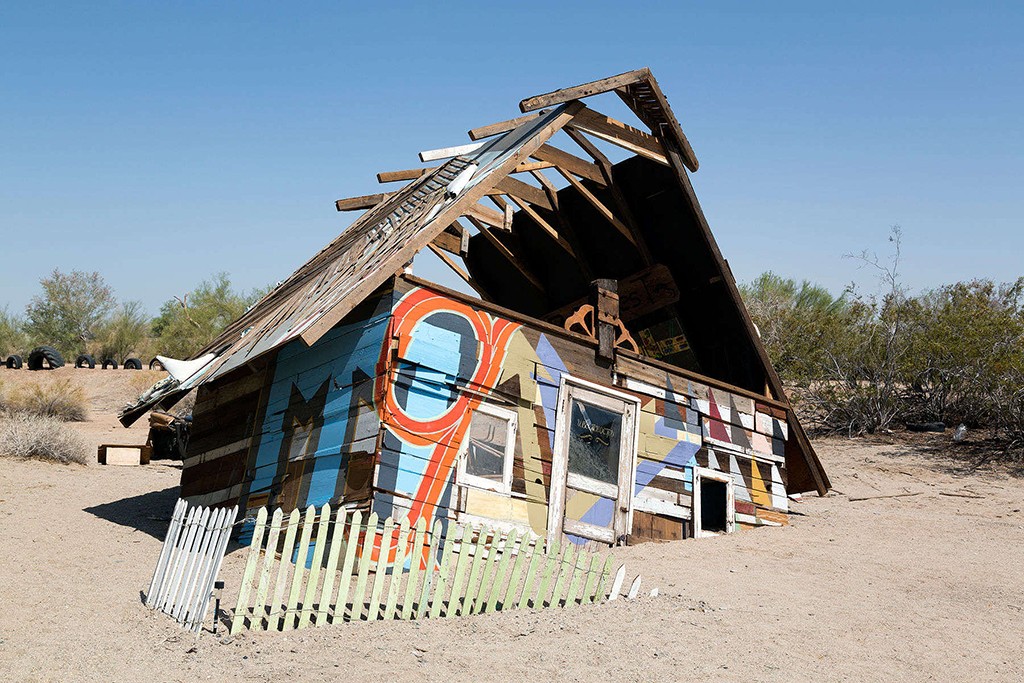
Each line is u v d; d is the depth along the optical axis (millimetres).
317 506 10898
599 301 13062
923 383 23266
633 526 12922
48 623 8039
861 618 9734
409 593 8508
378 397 10617
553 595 9281
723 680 7695
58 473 17250
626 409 13070
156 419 20531
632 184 13867
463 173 12547
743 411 14711
